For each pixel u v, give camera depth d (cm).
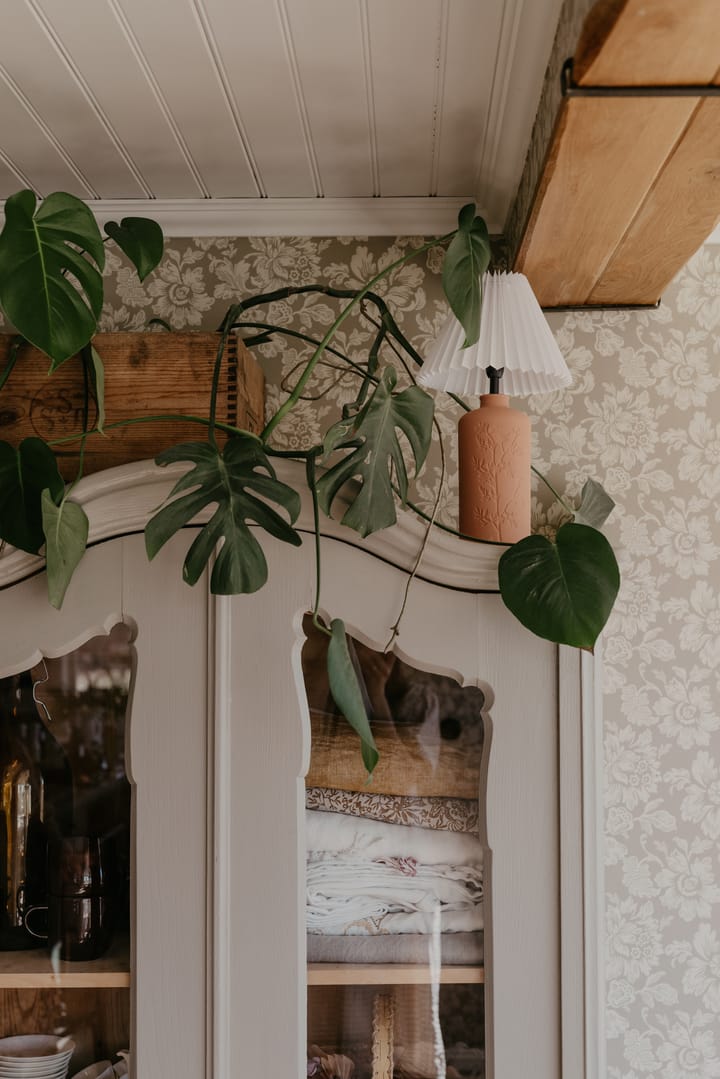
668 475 177
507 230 176
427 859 124
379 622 126
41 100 145
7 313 112
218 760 124
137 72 138
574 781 122
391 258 181
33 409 147
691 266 180
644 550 176
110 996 125
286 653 126
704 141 115
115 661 128
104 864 126
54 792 127
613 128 112
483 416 132
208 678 126
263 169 168
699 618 175
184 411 146
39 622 128
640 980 169
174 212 181
